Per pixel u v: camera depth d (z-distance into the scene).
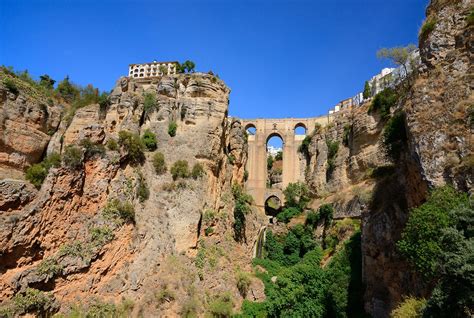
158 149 55.31
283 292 46.31
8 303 34.53
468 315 18.80
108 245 43.09
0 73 45.03
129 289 42.34
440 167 28.09
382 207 39.06
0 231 35.69
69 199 42.38
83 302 39.22
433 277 23.86
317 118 90.69
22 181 40.09
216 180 58.25
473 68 29.53
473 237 20.44
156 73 104.06
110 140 49.53
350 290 43.38
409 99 33.03
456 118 28.45
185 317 42.41
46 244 39.19
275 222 72.00
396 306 33.06
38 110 46.59
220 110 60.50
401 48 61.84
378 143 64.38
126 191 47.84
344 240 56.34
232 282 50.34
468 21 31.44
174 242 48.66
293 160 89.06
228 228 57.31
